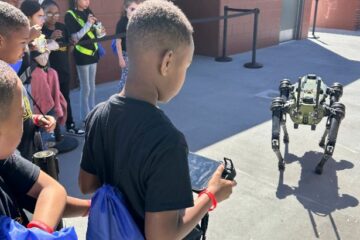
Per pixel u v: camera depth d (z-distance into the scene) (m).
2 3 2.21
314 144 4.79
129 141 1.23
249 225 3.27
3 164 1.32
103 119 1.33
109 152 1.32
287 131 5.17
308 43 12.05
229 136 5.05
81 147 4.62
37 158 2.09
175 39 1.21
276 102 4.09
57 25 4.65
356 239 3.11
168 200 1.19
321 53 10.58
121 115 1.27
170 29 1.20
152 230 1.21
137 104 1.26
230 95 6.85
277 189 3.81
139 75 1.27
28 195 1.36
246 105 6.32
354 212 3.46
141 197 1.26
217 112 5.97
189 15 10.02
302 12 12.40
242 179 3.98
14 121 1.06
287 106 4.02
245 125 5.45
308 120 3.95
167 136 1.19
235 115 5.85
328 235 3.15
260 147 4.73
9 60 2.23
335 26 15.97
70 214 1.47
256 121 5.61
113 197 1.29
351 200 3.63
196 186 1.51
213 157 4.46
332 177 4.04
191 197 1.22
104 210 1.29
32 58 3.67
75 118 5.58
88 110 5.18
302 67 8.99
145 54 1.22
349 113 5.94
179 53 1.24
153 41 1.20
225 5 9.66
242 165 4.28
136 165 1.21
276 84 7.60
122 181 1.27
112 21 7.36
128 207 1.30
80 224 3.25
